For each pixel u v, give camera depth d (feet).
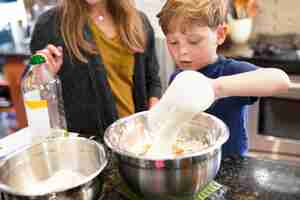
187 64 3.27
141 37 4.43
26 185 2.52
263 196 2.43
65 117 4.05
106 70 4.31
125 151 2.20
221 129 2.45
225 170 2.77
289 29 7.27
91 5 4.17
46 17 4.25
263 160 2.93
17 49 7.47
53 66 3.52
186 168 2.12
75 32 4.06
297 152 6.34
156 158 2.08
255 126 6.47
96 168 2.59
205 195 2.44
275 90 2.65
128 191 2.51
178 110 2.31
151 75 4.83
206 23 3.03
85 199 2.08
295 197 2.41
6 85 7.90
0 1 7.72
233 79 2.63
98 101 4.28
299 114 6.10
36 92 3.26
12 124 8.10
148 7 6.24
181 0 3.03
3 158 2.50
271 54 6.26
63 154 2.71
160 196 2.23
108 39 4.27
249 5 6.86
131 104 4.58
